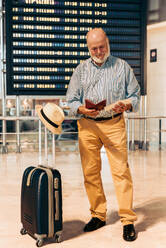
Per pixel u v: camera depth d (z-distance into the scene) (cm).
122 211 237
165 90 890
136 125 924
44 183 217
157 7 730
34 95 720
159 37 897
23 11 703
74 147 799
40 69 714
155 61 901
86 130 247
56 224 223
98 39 230
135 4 739
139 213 293
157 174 479
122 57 739
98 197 255
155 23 846
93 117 242
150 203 325
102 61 237
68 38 720
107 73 242
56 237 225
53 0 709
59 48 718
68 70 723
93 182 252
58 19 714
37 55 712
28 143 790
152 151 789
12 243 226
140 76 751
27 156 702
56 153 756
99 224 256
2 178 457
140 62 747
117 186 238
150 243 224
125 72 244
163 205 318
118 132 240
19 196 360
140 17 740
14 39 703
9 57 703
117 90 243
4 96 758
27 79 711
